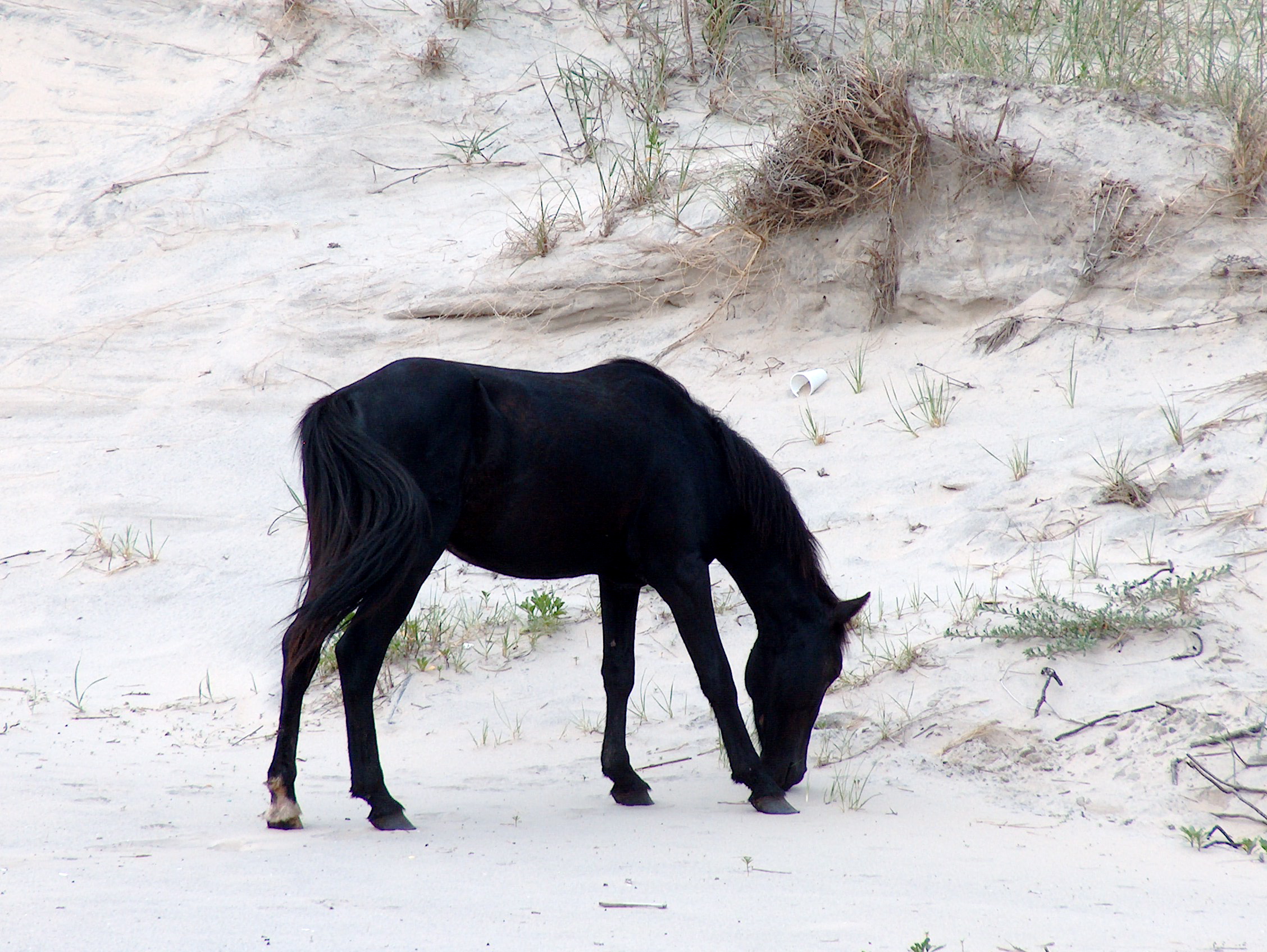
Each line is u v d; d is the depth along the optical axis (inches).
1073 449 753.0
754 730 581.6
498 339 978.1
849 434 826.2
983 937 310.8
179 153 1243.2
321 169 1211.2
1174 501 687.7
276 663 679.1
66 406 963.3
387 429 448.1
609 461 482.9
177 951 270.8
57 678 668.1
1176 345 821.2
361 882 347.6
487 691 635.5
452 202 1146.7
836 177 920.9
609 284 971.9
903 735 547.8
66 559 795.4
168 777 523.8
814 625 515.8
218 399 953.5
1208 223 854.5
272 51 1349.7
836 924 317.7
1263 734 489.4
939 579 674.2
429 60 1304.1
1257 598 591.2
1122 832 449.7
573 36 1352.1
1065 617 591.8
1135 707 526.3
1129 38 1099.9
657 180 1058.7
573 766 550.3
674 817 465.1
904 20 1227.9
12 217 1196.5
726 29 1274.6
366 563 419.2
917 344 900.6
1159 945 310.5
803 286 945.5
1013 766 511.8
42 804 451.8
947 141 916.6
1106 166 889.5
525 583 745.6
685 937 301.4
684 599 496.1
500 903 328.8
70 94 1352.1
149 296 1075.9
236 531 818.2
